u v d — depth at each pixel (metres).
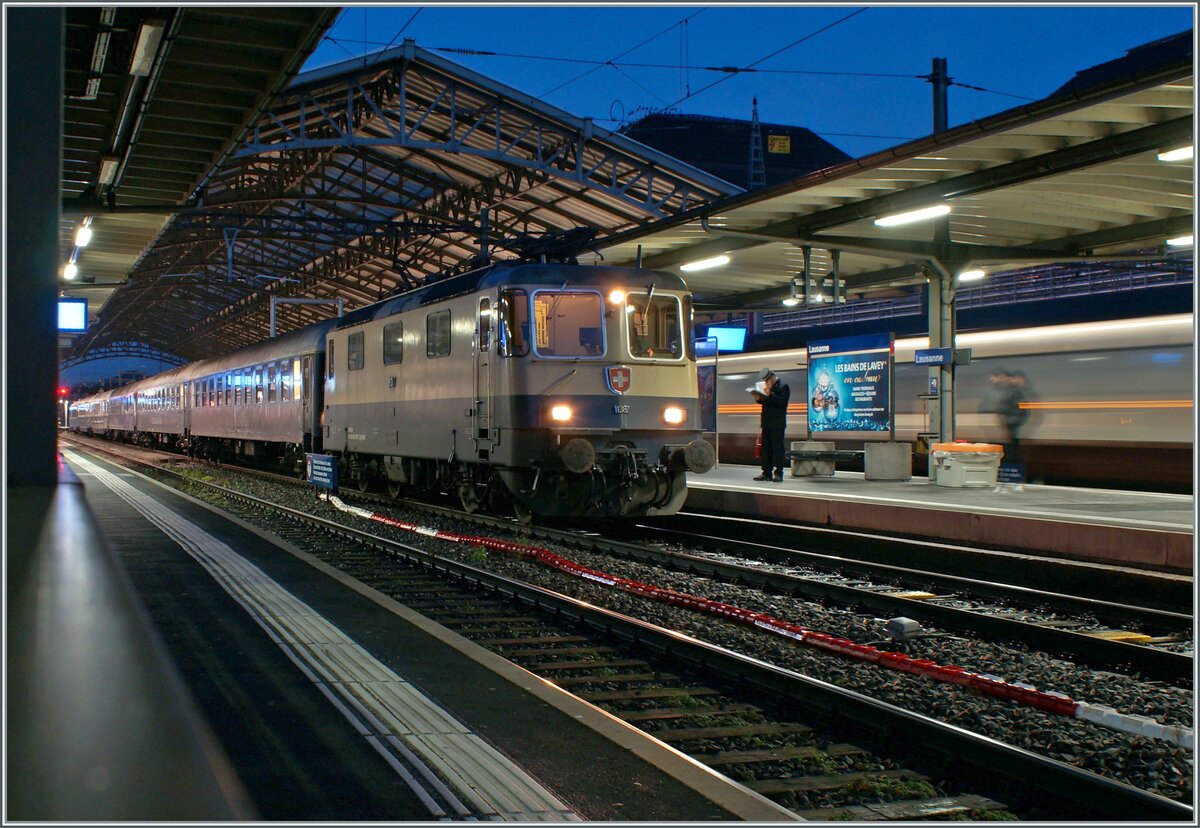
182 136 16.45
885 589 11.33
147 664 1.79
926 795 5.16
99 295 43.41
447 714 5.85
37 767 1.45
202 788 1.46
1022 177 13.56
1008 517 12.77
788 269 23.30
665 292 15.49
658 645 8.04
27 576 2.22
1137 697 6.96
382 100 28.59
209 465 35.72
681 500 15.73
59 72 2.86
